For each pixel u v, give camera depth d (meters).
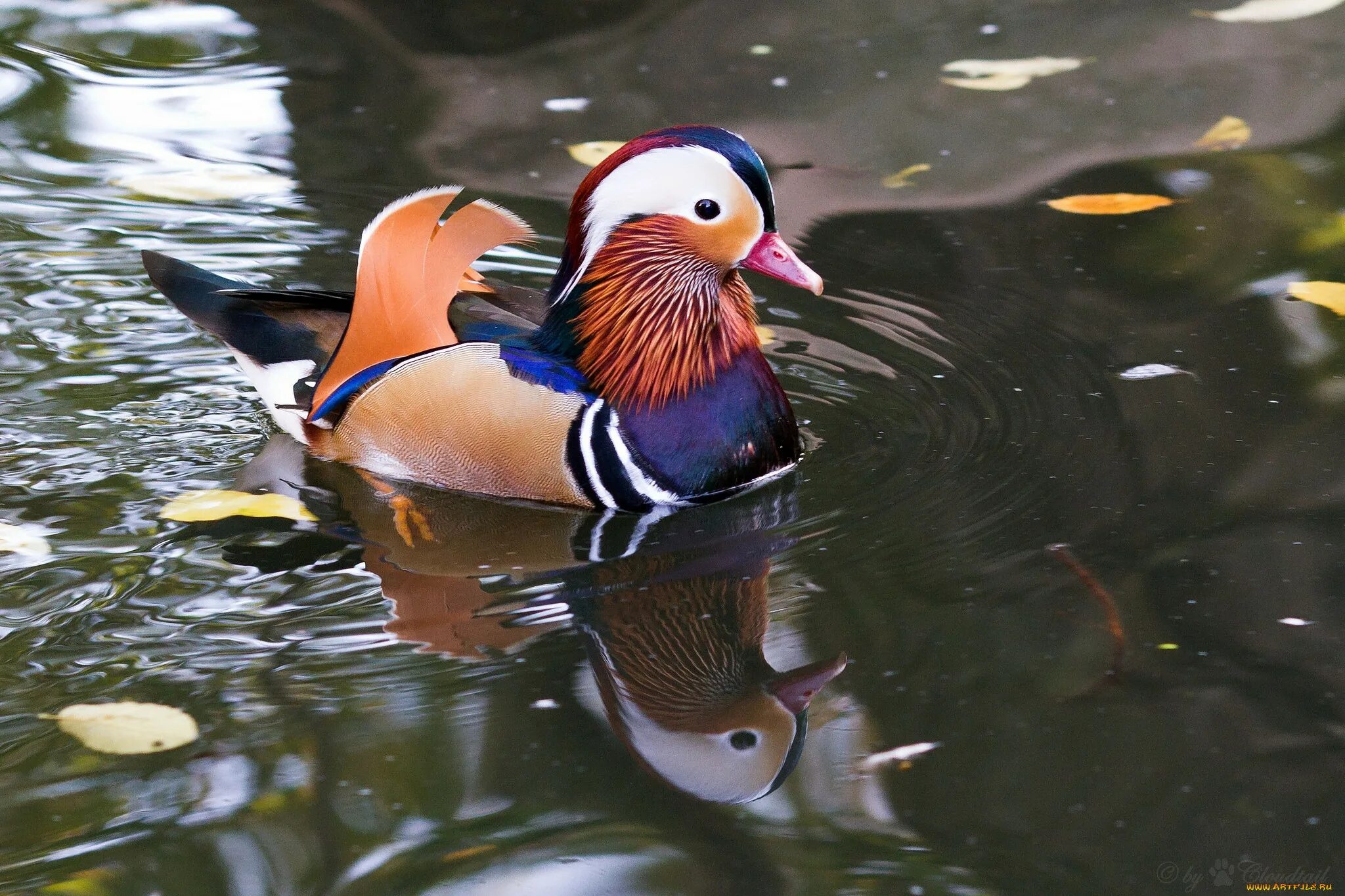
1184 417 7.71
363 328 7.53
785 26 13.16
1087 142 11.13
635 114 11.69
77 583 6.51
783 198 10.45
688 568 6.68
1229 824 4.94
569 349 7.53
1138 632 5.98
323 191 10.55
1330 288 8.95
